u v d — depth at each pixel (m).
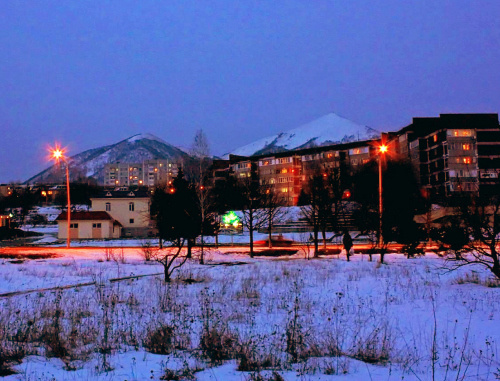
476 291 15.55
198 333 10.44
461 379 7.07
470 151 82.12
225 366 8.09
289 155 120.69
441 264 24.20
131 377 7.23
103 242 54.88
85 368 7.84
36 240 63.81
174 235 27.70
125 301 14.57
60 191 160.38
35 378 7.15
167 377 7.21
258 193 43.06
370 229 30.44
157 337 9.60
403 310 12.67
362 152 112.25
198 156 43.44
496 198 20.20
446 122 84.44
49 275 21.55
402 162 88.31
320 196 37.72
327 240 43.50
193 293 16.06
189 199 30.73
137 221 74.06
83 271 23.02
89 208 123.88
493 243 16.72
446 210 37.47
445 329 10.48
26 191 142.88
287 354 8.78
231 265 25.91
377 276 19.89
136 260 29.52
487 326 10.68
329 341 9.49
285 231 59.72
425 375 7.34
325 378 7.18
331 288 16.81
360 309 12.89
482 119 86.31
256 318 12.07
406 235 27.66
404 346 9.26
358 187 72.69
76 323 11.16
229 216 53.78
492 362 8.05
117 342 9.75
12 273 22.14
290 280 18.86
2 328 10.55
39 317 12.01
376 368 7.85
